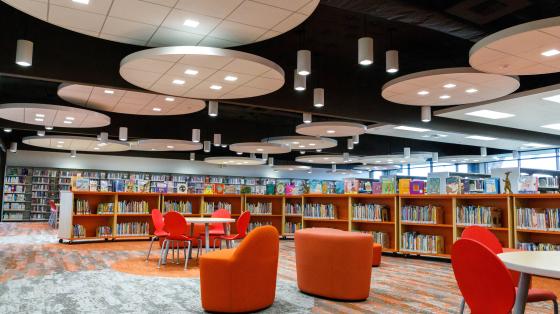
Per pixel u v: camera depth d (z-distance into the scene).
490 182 7.48
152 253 8.69
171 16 4.88
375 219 8.91
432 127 10.56
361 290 4.80
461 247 2.41
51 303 4.49
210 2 4.48
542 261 2.42
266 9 4.62
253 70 6.02
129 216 11.44
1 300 4.60
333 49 7.95
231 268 4.20
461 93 7.66
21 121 10.84
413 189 8.38
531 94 8.20
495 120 10.82
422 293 5.23
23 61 5.66
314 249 5.00
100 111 10.71
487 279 2.28
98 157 20.28
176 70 6.05
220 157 17.92
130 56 5.67
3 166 18.23
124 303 4.53
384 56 8.35
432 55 8.26
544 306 4.71
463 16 5.69
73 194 10.39
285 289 5.36
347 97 9.27
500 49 5.27
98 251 8.95
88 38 6.82
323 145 14.73
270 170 24.75
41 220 18.84
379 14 5.53
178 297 4.84
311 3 4.43
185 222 7.00
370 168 25.62
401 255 8.77
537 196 6.51
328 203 10.26
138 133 13.52
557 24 4.50
